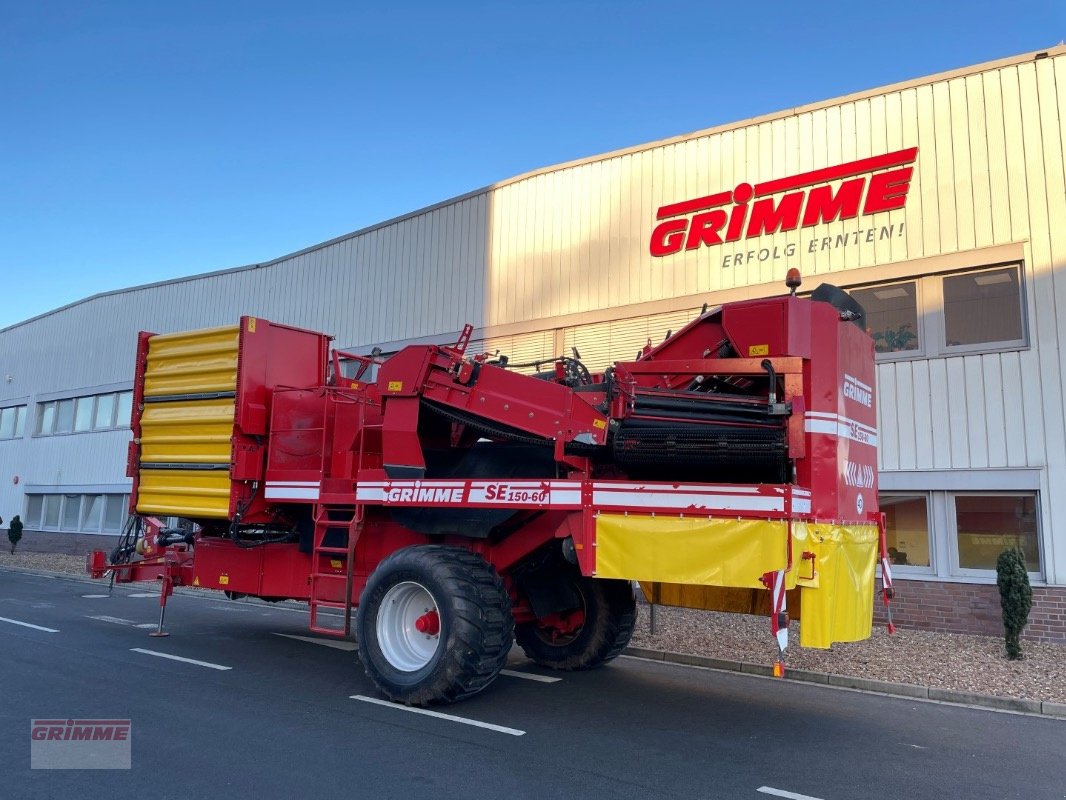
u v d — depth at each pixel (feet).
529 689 24.61
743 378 20.80
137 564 33.04
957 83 38.22
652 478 21.66
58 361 87.86
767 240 42.73
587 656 27.07
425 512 23.65
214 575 30.27
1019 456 35.47
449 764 16.99
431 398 23.98
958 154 37.93
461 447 26.14
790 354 19.69
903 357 38.65
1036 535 35.29
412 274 57.88
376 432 25.99
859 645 32.76
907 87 39.40
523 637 28.48
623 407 20.79
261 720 20.13
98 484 79.20
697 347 21.80
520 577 24.76
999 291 36.94
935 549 37.42
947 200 37.99
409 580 21.94
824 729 21.07
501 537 23.47
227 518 27.37
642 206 47.26
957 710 24.08
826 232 41.01
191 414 28.91
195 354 29.32
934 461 37.37
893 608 37.96
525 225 52.08
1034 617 34.22
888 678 27.09
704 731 20.30
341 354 28.58
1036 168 36.17
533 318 50.88
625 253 47.60
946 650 31.86
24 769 16.25
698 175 45.37
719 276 44.09
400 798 14.99
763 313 20.25
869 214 39.86
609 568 19.84
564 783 16.01
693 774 16.80
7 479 91.35
